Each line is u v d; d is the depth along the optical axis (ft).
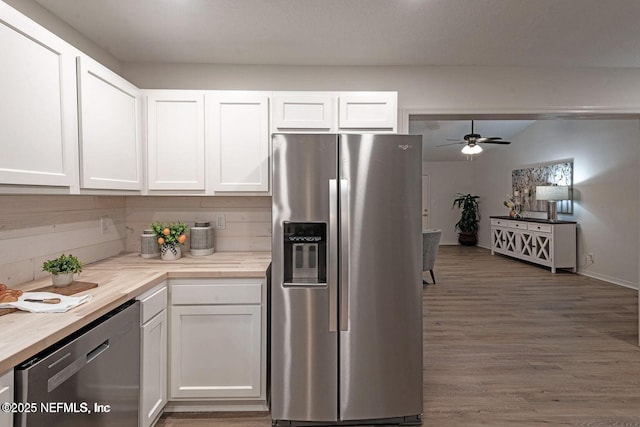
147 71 9.27
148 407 6.21
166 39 7.98
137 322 5.82
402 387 6.95
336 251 6.76
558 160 21.67
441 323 12.42
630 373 8.87
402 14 7.02
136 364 5.79
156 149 8.05
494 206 28.73
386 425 7.03
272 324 6.84
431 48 8.61
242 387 7.14
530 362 9.52
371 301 6.86
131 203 9.27
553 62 9.56
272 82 9.49
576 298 15.37
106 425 4.93
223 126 8.16
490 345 10.61
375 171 6.83
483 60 9.39
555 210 21.06
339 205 6.80
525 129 24.62
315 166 6.78
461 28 7.62
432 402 7.72
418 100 9.74
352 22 7.31
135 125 7.79
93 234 7.87
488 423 7.00
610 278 18.15
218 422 7.06
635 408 7.43
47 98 5.22
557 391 8.11
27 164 4.85
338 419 6.91
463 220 30.99
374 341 6.88
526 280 18.58
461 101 9.78
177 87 9.33
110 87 6.82
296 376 6.86
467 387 8.30
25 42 4.80
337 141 6.79
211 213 9.41
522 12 6.98
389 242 6.88
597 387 8.25
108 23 7.24
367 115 8.39
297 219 6.81
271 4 6.61
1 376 3.35
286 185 6.79
